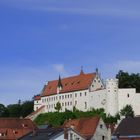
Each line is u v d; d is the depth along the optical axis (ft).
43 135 501.15
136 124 571.69
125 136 561.84
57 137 488.02
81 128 569.64
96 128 551.18
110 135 555.28
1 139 619.67
